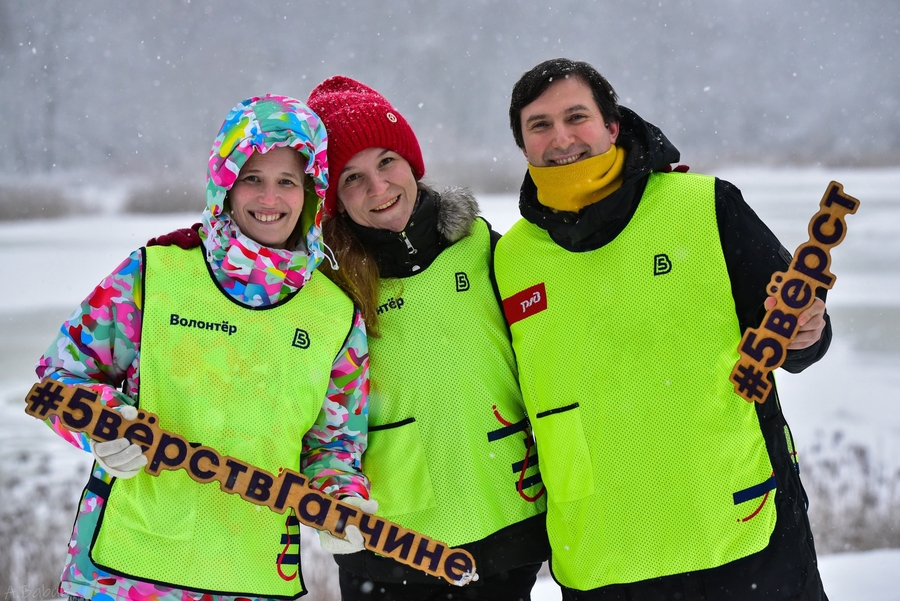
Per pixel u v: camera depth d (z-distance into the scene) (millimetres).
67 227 25922
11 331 10398
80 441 2248
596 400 2529
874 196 26875
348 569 2807
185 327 2264
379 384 2688
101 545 2201
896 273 13195
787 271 2332
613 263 2527
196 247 2344
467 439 2656
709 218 2479
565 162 2559
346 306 2482
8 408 7363
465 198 2771
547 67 2572
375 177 2650
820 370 8242
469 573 2293
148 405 2232
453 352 2678
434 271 2723
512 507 2699
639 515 2490
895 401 7230
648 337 2492
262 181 2320
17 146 59188
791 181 38188
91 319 2260
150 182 47969
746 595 2424
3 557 4652
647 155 2533
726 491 2445
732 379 2363
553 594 4027
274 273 2314
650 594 2484
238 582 2252
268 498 2232
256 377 2297
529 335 2629
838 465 5867
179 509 2232
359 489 2367
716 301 2463
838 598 3914
